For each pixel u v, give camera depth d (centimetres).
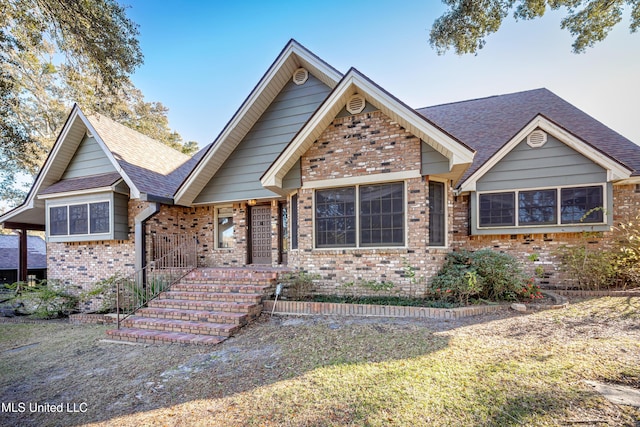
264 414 338
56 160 1205
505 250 961
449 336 527
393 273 779
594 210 841
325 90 1005
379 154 804
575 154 888
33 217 1377
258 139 1081
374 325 606
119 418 357
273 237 1138
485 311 671
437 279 739
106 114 1030
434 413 318
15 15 726
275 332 621
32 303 1178
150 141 1440
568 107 1202
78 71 847
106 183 1092
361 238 825
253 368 464
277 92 1056
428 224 773
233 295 782
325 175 855
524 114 1234
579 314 620
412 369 415
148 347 623
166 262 1121
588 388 346
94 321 924
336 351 496
